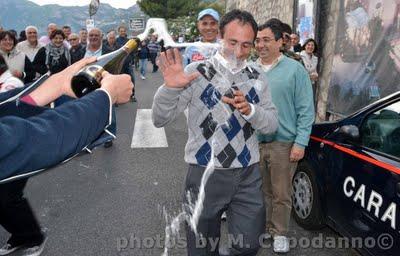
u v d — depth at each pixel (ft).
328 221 11.44
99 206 14.24
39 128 2.69
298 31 30.35
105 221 13.08
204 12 11.28
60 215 13.51
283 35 10.46
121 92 3.24
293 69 10.41
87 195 15.26
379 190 8.86
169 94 7.25
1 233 12.06
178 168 18.49
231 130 7.70
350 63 21.54
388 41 18.25
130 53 4.26
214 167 7.76
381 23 18.72
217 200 7.96
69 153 2.81
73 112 2.88
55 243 11.68
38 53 24.23
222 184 7.86
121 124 27.63
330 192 11.13
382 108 9.93
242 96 7.30
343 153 10.58
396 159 8.82
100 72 3.34
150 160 19.69
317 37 25.61
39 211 13.82
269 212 11.57
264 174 11.32
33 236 9.78
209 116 7.68
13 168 2.60
